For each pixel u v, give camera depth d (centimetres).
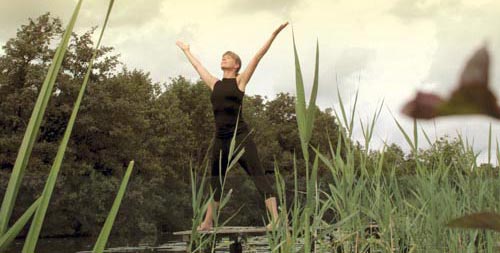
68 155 2659
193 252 265
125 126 3188
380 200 288
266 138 4925
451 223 23
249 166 430
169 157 4094
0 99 2980
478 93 16
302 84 172
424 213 280
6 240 72
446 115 17
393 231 282
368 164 300
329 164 273
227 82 446
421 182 279
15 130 2888
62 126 2800
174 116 4294
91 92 3014
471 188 279
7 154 2528
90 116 2873
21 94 2900
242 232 377
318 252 244
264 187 376
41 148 2519
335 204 269
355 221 268
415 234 277
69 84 2922
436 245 265
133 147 3244
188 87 4944
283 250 228
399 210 296
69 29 76
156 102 4372
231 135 433
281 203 242
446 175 282
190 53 505
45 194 75
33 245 74
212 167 430
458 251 256
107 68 3406
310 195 201
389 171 308
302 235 227
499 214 23
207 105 4872
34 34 3234
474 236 242
